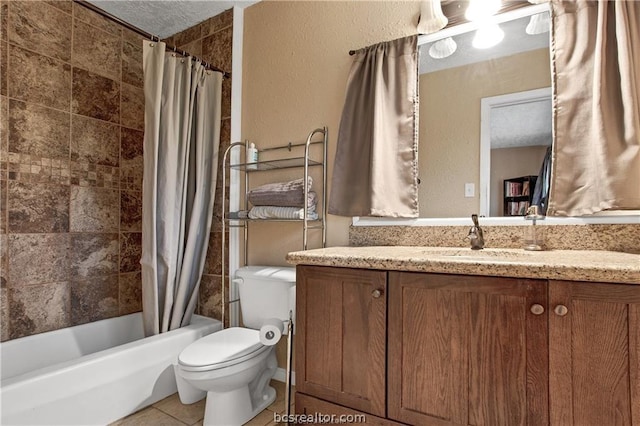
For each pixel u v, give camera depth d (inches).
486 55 58.2
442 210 60.4
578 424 31.0
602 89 45.2
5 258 67.2
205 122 82.2
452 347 36.9
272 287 66.9
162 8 84.7
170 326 75.5
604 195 44.4
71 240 77.5
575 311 31.5
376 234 65.0
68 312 76.7
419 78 63.3
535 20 54.8
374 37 67.6
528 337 33.3
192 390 66.5
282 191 69.5
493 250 51.3
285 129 78.2
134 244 90.7
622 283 29.8
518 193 54.9
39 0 72.2
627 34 44.7
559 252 47.5
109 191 85.2
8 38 67.2
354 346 42.7
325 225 70.9
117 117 87.0
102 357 58.3
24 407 48.4
